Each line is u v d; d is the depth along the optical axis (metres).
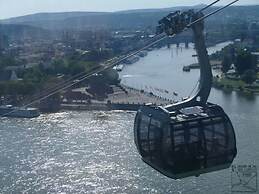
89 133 157.88
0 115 195.62
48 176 115.06
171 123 42.06
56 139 150.88
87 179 112.44
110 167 120.00
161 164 43.28
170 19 46.44
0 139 153.38
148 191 104.06
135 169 117.81
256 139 141.25
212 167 43.97
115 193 103.69
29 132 162.88
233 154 43.78
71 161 125.88
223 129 43.12
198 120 42.53
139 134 45.22
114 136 152.12
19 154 134.00
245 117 176.75
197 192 101.69
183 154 42.25
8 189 107.94
